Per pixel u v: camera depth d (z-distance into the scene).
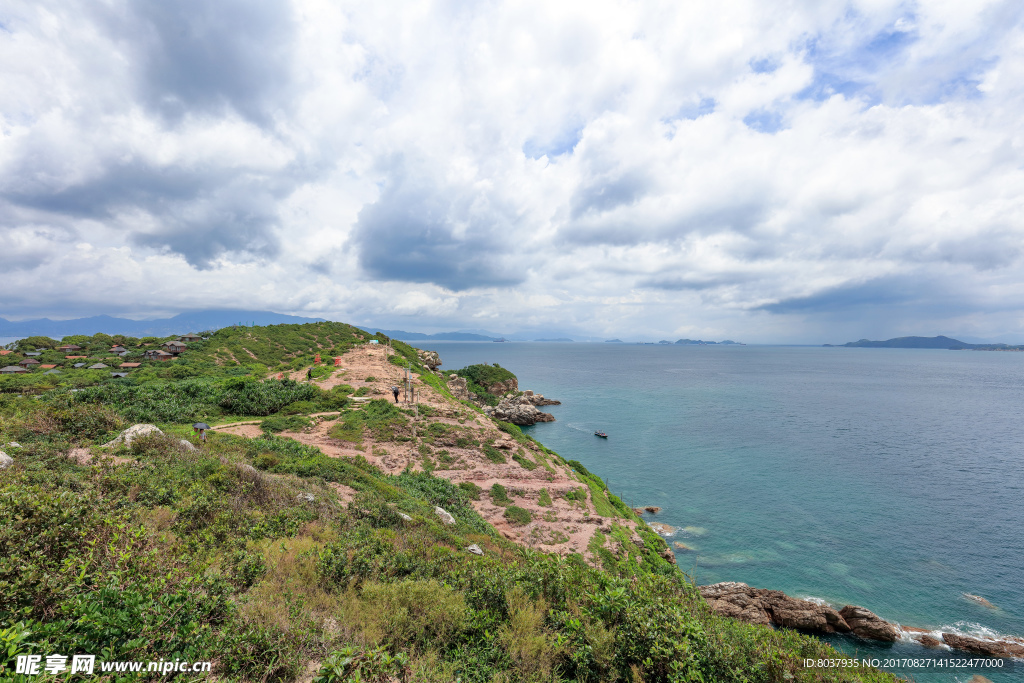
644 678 7.43
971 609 31.42
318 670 6.54
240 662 6.09
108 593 5.94
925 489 54.28
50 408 23.34
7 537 6.50
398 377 62.09
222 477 17.44
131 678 5.17
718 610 29.27
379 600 8.49
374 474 31.53
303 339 91.94
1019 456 68.31
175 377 58.62
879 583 34.44
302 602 7.87
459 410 51.53
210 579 7.41
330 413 44.34
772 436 80.12
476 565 11.12
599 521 34.44
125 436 21.72
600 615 8.62
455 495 33.09
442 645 7.65
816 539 41.59
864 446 73.56
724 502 50.25
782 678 8.03
